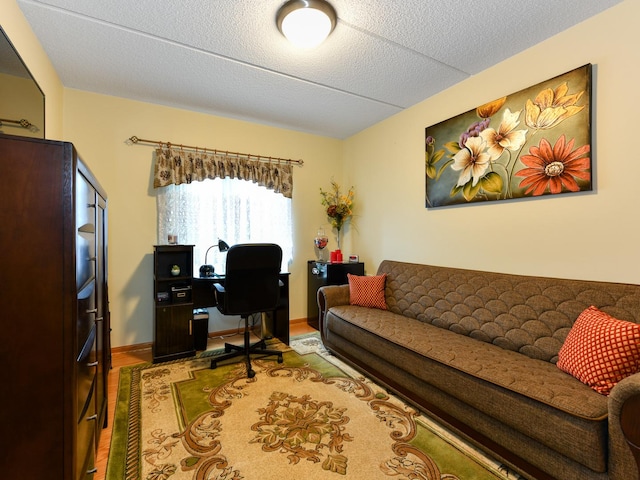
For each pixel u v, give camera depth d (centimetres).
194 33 197
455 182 261
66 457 97
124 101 291
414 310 259
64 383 97
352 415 185
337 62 232
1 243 92
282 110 321
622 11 169
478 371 153
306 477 137
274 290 261
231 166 332
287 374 243
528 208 212
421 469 142
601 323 142
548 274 202
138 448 156
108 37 199
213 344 315
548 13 179
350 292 297
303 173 392
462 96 259
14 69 155
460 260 261
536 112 204
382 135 350
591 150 180
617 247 172
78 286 106
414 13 179
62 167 98
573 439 114
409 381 194
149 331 303
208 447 157
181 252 308
